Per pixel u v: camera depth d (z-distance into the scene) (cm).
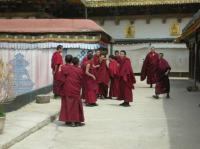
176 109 1778
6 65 1688
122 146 1080
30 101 1878
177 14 4028
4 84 1641
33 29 2711
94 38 2658
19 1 3278
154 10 4066
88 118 1533
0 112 1166
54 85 2047
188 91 2612
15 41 2655
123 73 1870
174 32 4056
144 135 1223
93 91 1888
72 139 1170
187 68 4106
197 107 1842
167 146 1076
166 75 2198
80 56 2658
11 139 1084
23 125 1280
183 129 1316
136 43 4125
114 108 1809
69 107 1377
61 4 3606
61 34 2653
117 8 4088
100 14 4150
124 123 1427
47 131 1287
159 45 4100
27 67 2609
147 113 1659
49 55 2633
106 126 1372
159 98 2212
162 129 1317
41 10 3341
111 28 4159
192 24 2267
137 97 2261
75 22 2805
